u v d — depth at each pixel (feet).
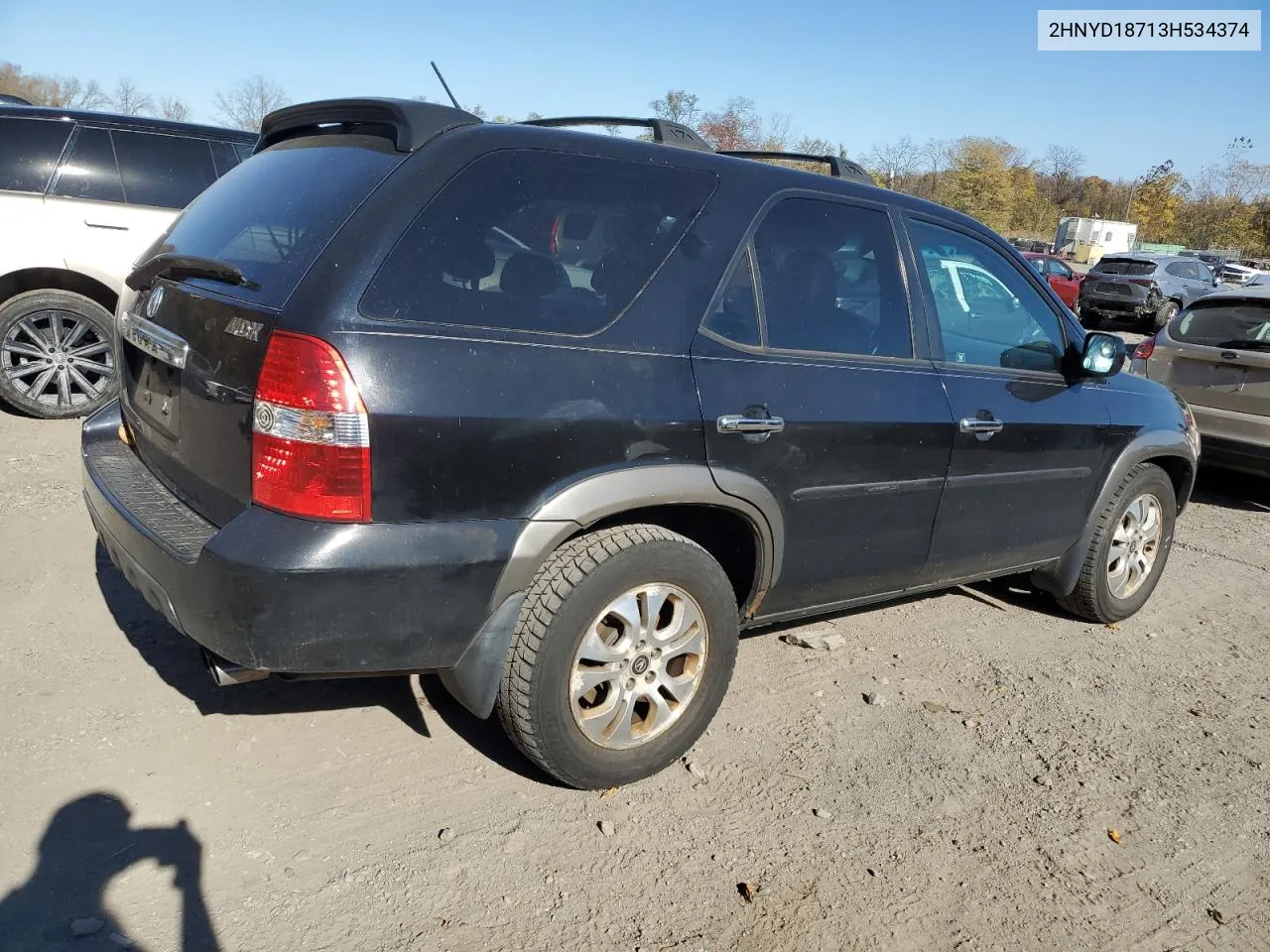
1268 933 8.77
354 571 7.61
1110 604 15.17
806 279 10.46
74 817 8.59
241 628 7.59
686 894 8.47
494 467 8.10
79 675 10.78
